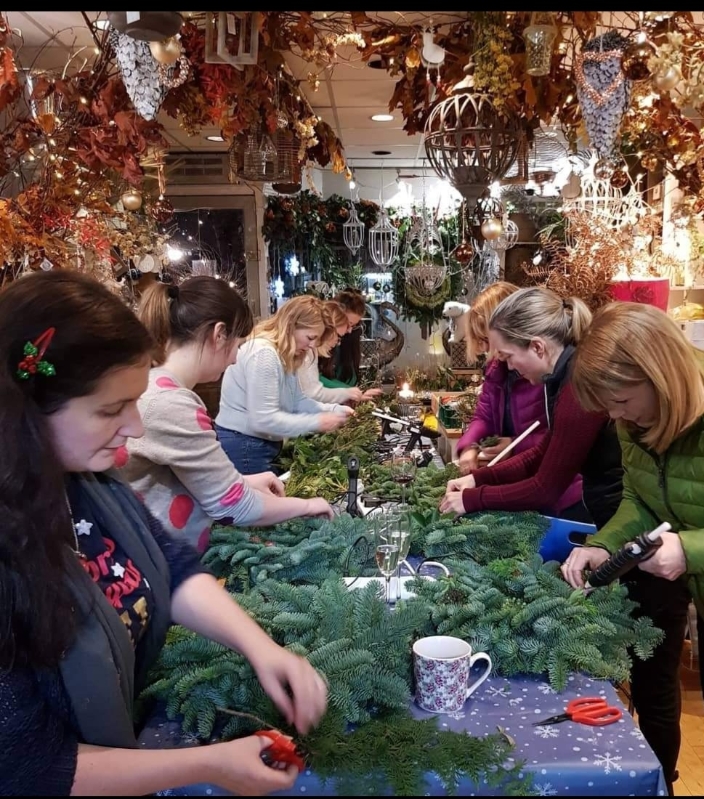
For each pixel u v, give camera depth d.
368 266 6.48
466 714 1.13
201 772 0.86
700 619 1.74
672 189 3.51
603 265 3.46
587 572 1.45
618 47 1.77
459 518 1.87
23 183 2.79
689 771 2.25
